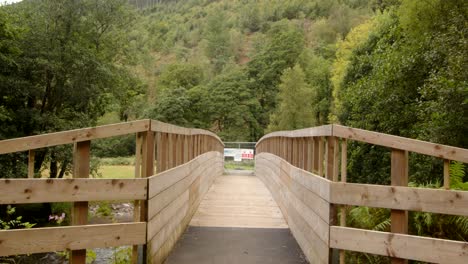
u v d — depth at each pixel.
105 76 14.15
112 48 15.47
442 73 7.11
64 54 12.98
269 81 52.69
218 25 89.81
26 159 11.71
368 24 31.73
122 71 15.81
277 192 8.07
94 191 2.99
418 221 4.27
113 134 3.18
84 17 14.18
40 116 12.77
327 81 45.09
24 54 12.51
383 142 3.30
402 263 3.07
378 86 10.49
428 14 9.49
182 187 5.20
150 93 57.00
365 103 11.39
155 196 3.54
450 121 6.52
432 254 2.93
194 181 6.69
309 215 4.26
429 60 8.30
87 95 13.93
